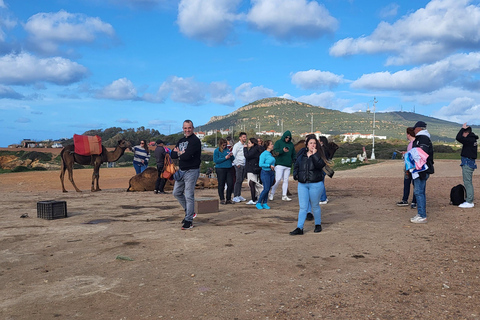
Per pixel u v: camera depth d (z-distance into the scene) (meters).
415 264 5.15
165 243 6.47
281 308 3.81
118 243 6.52
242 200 11.96
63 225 8.18
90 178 24.89
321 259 5.41
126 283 4.58
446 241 6.39
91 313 3.77
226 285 4.45
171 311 3.79
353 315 3.63
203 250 5.98
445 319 3.54
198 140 7.71
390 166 32.84
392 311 3.71
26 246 6.39
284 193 12.16
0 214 9.67
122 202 12.09
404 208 10.12
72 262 5.46
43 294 4.27
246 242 6.46
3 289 4.44
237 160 11.84
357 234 7.00
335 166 39.44
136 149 17.02
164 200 12.62
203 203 9.58
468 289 4.26
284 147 11.72
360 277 4.66
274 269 4.99
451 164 31.16
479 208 9.69
